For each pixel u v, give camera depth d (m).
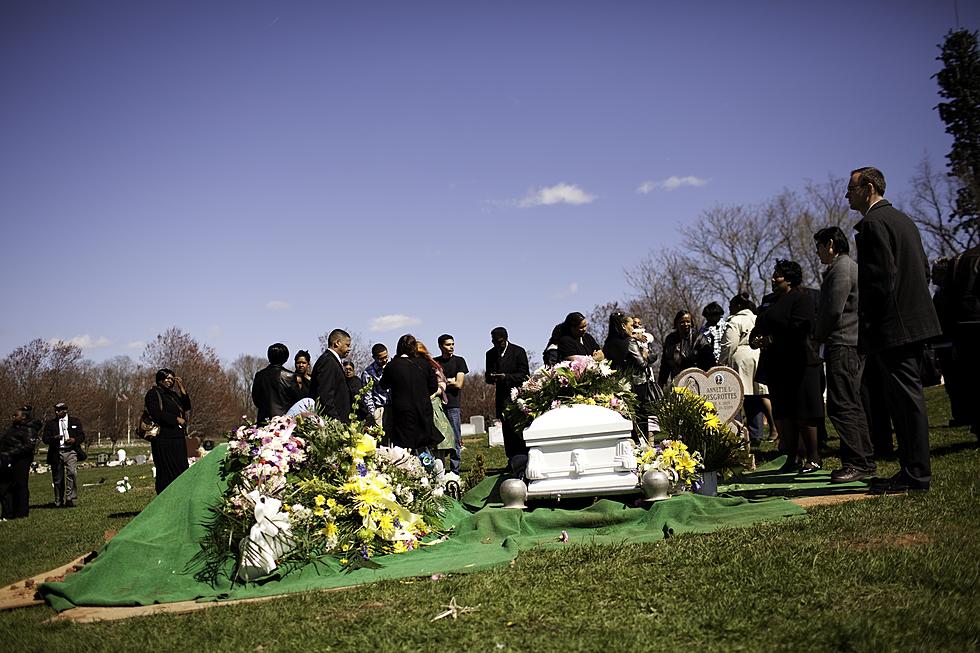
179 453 11.49
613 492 7.05
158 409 11.38
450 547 6.18
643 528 6.09
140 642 4.08
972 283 8.70
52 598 5.20
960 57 42.91
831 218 48.00
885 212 6.30
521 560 5.11
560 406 8.22
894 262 6.13
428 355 11.30
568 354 9.81
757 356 11.54
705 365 11.73
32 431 13.90
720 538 5.15
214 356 53.03
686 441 7.53
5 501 13.66
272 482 5.98
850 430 7.55
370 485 6.23
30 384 49.66
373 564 5.57
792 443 9.02
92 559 6.52
